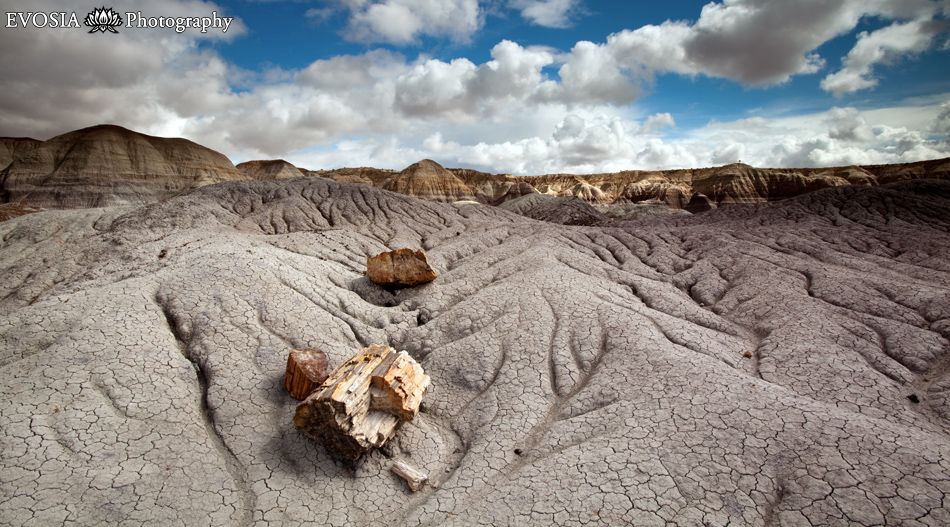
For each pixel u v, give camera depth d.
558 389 14.37
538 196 93.88
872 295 20.03
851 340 16.44
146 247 29.73
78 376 11.91
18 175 80.94
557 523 9.03
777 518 8.58
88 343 12.94
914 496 8.40
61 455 9.91
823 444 9.93
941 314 17.56
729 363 15.55
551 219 68.06
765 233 36.09
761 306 20.48
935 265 27.03
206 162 101.19
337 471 11.46
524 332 16.86
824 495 8.74
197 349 14.16
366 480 11.34
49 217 37.34
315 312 17.23
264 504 10.16
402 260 22.23
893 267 26.72
